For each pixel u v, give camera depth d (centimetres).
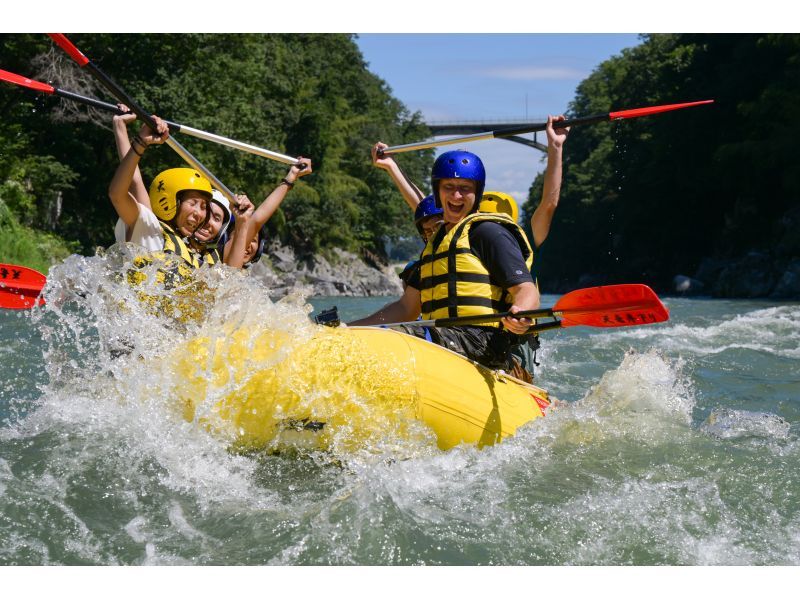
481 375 404
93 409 404
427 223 490
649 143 4444
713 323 1215
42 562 280
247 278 388
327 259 4362
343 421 370
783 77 3619
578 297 390
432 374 386
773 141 3488
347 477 358
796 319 1251
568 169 6303
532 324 412
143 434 375
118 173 409
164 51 2573
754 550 298
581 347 846
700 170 4178
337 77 5047
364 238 5191
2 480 335
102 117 2470
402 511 324
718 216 4306
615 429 425
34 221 2378
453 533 309
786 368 707
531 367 489
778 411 529
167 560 285
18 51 2350
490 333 412
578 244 5581
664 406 468
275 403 366
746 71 3869
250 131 2875
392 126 5912
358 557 291
